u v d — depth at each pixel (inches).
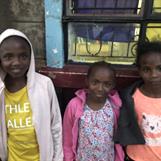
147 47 59.5
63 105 74.8
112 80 61.5
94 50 71.6
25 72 59.6
